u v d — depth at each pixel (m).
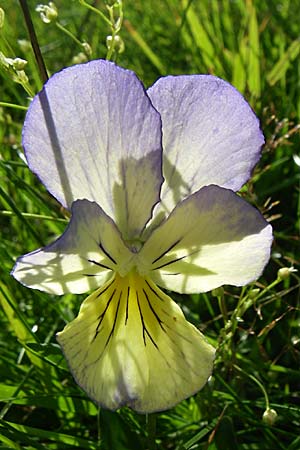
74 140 0.09
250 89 0.16
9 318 0.12
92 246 0.08
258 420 0.11
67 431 0.12
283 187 0.15
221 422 0.11
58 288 0.09
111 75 0.09
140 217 0.09
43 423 0.12
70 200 0.09
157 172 0.09
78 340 0.09
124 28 0.20
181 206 0.09
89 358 0.08
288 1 0.21
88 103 0.09
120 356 0.09
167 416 0.12
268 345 0.13
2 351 0.12
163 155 0.09
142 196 0.09
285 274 0.11
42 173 0.09
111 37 0.11
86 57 0.13
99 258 0.09
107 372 0.08
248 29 0.18
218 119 0.09
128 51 0.20
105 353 0.09
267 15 0.19
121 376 0.08
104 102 0.09
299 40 0.17
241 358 0.12
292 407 0.11
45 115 0.09
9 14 0.22
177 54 0.20
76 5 0.21
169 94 0.09
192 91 0.09
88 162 0.09
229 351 0.12
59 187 0.09
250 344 0.13
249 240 0.08
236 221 0.08
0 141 0.15
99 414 0.11
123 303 0.09
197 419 0.12
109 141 0.09
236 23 0.20
